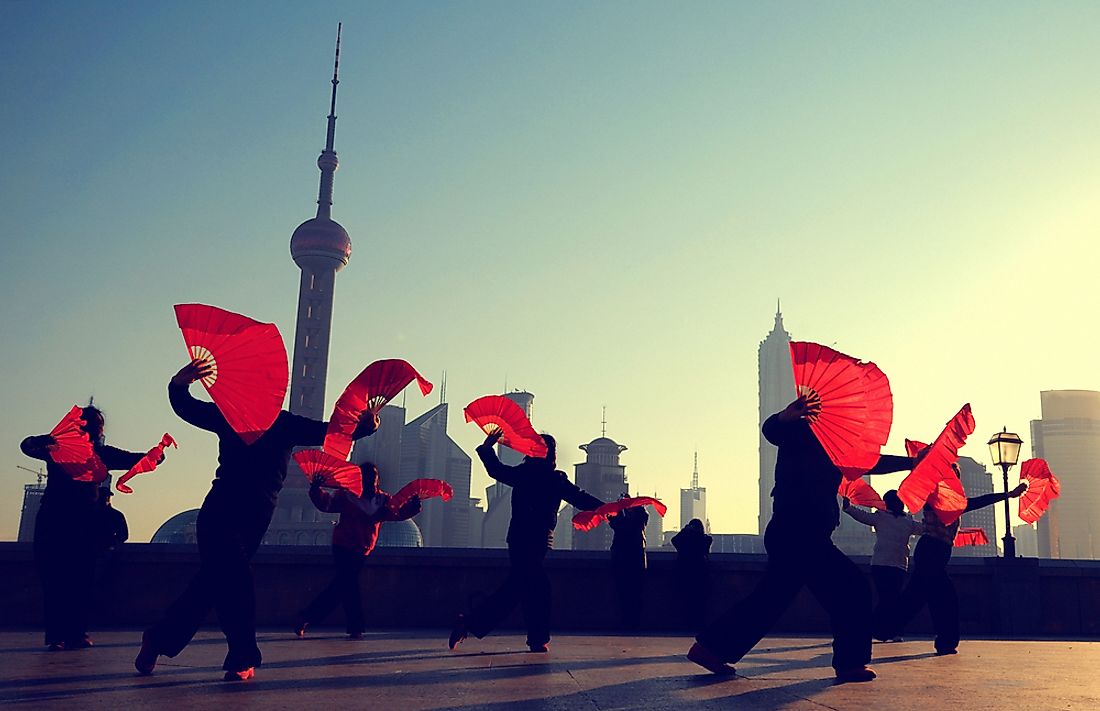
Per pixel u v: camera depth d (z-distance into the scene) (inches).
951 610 414.6
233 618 256.8
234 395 228.1
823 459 275.4
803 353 243.1
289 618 578.9
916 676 287.4
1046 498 430.9
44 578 358.3
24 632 476.4
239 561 259.3
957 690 245.4
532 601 375.2
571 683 253.8
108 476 379.9
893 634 465.4
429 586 588.4
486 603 372.5
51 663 300.5
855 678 268.1
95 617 560.4
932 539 421.4
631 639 483.8
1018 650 433.1
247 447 263.3
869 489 339.6
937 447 242.1
